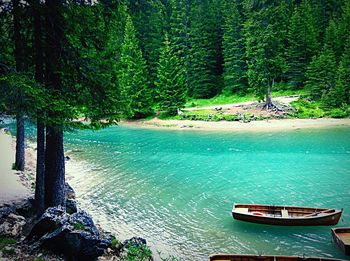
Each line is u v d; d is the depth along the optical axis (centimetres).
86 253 931
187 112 4716
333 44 4988
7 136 3597
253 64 4300
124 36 4931
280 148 2766
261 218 1373
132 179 2077
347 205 1558
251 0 4159
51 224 977
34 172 2041
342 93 4034
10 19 1086
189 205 1612
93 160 2634
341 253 1131
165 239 1244
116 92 1228
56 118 1013
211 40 6116
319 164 2264
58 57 1093
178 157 2662
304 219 1348
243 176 2081
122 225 1371
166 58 4681
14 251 898
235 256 1026
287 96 4903
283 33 4231
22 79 856
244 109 4447
